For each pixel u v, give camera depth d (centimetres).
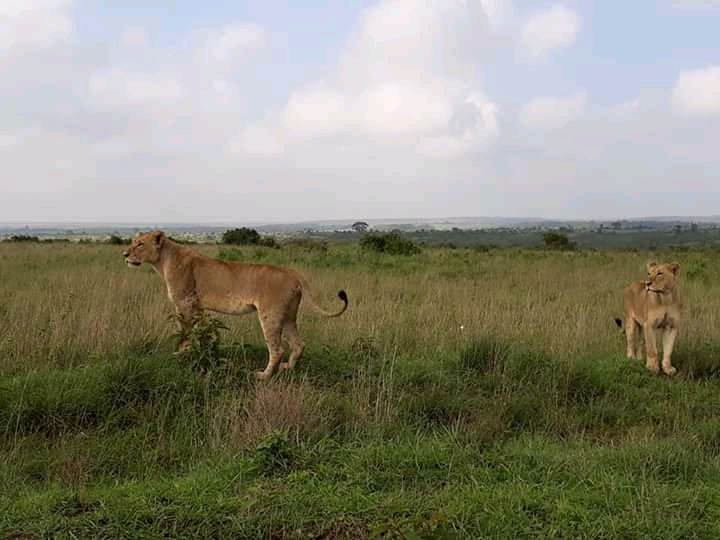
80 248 2828
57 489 479
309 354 805
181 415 621
